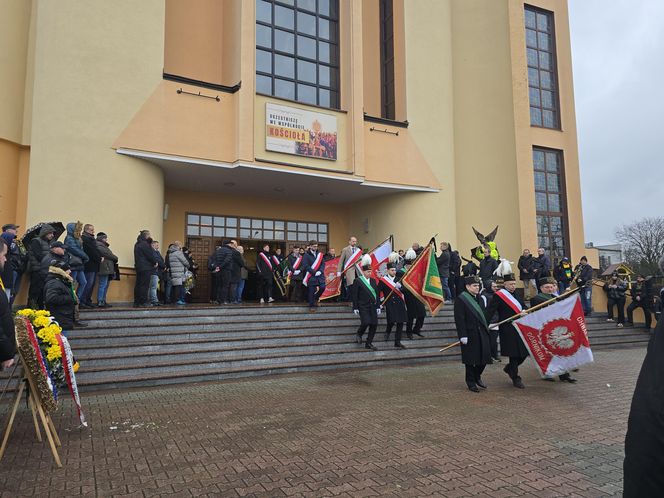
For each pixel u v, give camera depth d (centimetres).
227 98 1404
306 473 434
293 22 1571
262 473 434
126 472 436
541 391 780
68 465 452
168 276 1264
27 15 1266
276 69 1520
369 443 516
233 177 1501
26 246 921
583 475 430
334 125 1555
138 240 1146
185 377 839
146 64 1306
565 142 1945
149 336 946
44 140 1183
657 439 187
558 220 1908
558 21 1997
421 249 1438
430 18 1850
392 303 1081
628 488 194
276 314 1160
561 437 539
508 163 1775
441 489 400
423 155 1753
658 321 215
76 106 1218
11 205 1206
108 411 646
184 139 1334
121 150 1255
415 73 1781
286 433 550
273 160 1428
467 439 531
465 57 1884
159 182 1367
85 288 1033
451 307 1395
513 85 1781
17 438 531
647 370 204
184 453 485
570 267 1585
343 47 1620
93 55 1247
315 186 1631
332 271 1437
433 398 727
